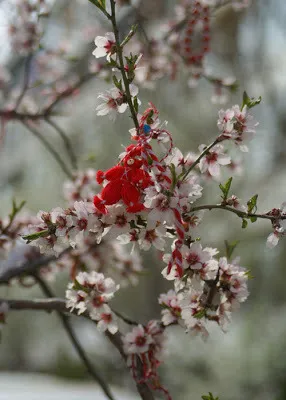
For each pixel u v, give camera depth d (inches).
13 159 209.0
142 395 66.6
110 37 61.6
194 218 61.2
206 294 63.6
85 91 189.3
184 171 60.5
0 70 116.3
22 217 82.9
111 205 59.7
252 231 195.8
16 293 209.2
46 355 259.1
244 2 98.3
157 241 61.0
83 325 269.4
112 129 205.0
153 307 234.5
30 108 111.8
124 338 67.3
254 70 200.5
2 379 151.9
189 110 206.7
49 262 80.4
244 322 219.9
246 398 206.5
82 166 119.1
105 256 84.3
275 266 211.6
